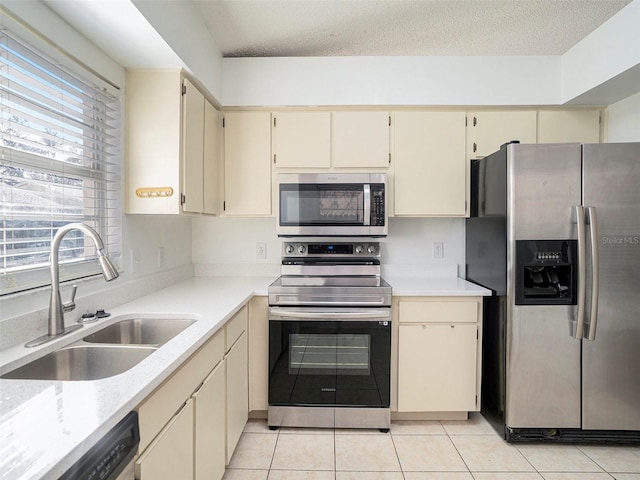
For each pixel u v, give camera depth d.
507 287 1.82
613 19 1.79
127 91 1.66
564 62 2.13
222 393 1.47
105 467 0.67
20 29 1.10
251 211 2.22
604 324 1.77
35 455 0.57
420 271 2.50
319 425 1.97
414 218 2.51
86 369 1.15
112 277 1.14
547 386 1.81
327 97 2.16
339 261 2.31
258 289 2.03
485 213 2.07
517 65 2.15
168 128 1.67
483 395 2.12
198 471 1.21
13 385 0.82
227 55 2.21
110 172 1.58
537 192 1.76
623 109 2.08
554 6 1.72
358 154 2.20
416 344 2.01
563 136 2.20
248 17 1.81
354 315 1.92
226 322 1.53
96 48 1.45
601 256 1.75
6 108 1.07
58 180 1.32
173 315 1.50
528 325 1.80
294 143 2.21
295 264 2.26
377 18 1.82
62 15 1.24
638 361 1.78
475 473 1.64
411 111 2.20
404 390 2.02
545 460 1.73
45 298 1.22
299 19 1.83
